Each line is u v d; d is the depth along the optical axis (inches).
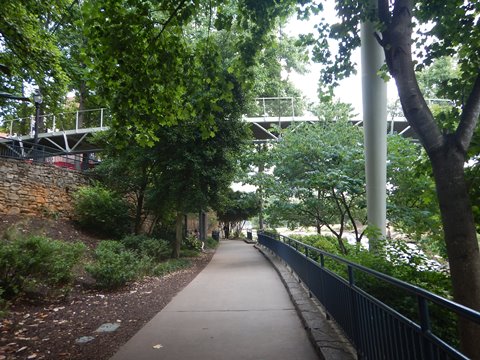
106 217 593.3
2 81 579.5
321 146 488.1
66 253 311.3
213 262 595.8
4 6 390.6
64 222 576.7
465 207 135.6
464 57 216.4
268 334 196.5
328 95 267.3
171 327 213.2
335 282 187.5
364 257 232.8
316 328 191.2
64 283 309.0
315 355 164.9
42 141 1059.3
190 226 1124.5
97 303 280.1
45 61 467.8
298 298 267.3
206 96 261.4
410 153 431.8
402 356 104.1
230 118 543.8
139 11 218.7
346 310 165.8
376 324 125.4
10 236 425.7
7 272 259.0
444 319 167.9
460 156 138.7
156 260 508.1
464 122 139.9
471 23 196.5
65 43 619.8
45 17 507.8
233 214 1503.4
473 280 130.3
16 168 523.5
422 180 391.5
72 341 189.8
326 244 417.4
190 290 331.9
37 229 494.0
